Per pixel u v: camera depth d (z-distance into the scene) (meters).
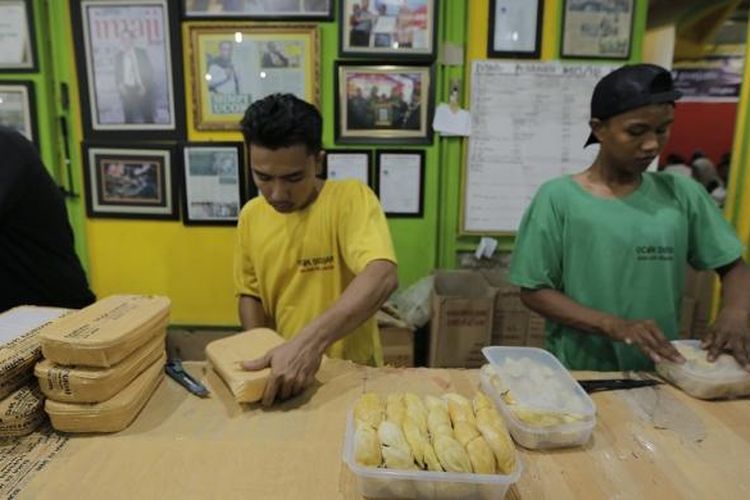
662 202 1.19
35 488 0.71
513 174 2.35
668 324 1.20
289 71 2.26
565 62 2.27
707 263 1.22
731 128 2.37
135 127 2.32
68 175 2.37
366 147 2.32
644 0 2.24
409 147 2.32
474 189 2.36
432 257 2.43
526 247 1.24
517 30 2.24
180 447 0.80
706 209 1.21
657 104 1.04
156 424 0.86
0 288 1.22
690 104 2.36
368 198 1.20
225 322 2.49
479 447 0.69
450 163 2.35
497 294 2.23
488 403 0.82
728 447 0.82
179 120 2.31
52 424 0.83
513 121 2.31
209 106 2.29
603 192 1.20
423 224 2.40
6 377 0.82
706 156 2.41
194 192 2.37
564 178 1.25
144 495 0.70
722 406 0.94
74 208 2.40
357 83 2.26
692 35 2.27
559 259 1.23
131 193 2.38
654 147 1.08
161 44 2.25
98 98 2.30
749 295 1.13
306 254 1.21
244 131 1.05
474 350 2.16
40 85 2.29
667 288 1.18
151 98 2.30
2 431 0.80
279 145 1.02
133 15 2.23
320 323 1.00
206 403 0.93
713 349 1.03
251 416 0.89
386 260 1.10
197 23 2.22
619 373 1.08
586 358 1.22
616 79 1.09
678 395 0.98
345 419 0.89
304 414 0.90
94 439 0.82
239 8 2.21
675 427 0.87
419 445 0.70
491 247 2.40
